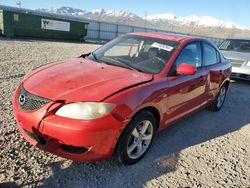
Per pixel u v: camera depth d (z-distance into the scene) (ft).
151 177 11.18
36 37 76.84
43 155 11.68
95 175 10.82
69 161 11.50
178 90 13.55
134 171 11.43
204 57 17.10
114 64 13.58
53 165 11.10
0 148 11.75
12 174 10.18
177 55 14.01
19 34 72.18
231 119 19.80
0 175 10.02
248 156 14.21
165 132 15.85
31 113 10.34
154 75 12.67
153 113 12.53
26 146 12.19
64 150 10.22
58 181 10.18
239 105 23.89
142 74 12.55
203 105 17.83
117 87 10.76
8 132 13.26
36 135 10.58
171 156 13.06
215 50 19.22
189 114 16.16
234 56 33.35
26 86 11.41
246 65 32.19
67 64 13.46
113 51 15.10
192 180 11.35
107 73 12.10
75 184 10.15
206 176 11.79
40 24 75.77
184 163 12.59
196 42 16.33
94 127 9.74
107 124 9.96
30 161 11.14
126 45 15.31
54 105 10.00
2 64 29.43
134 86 11.18
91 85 10.78
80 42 87.25
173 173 11.66
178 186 10.82
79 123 9.66
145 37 15.56
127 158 11.39
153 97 11.69
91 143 9.91
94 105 9.86
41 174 10.44
